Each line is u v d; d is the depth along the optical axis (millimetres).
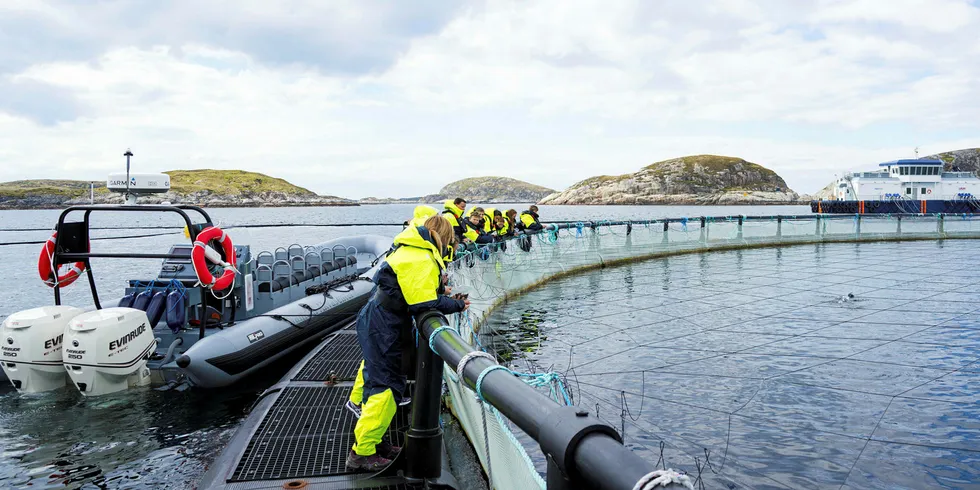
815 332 9258
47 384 6430
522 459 2646
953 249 22703
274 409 4914
